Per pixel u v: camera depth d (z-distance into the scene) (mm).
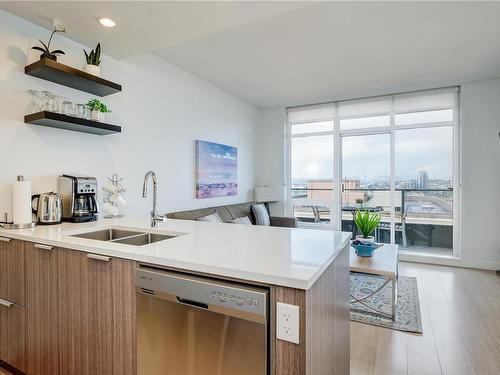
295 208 5469
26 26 2082
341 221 5133
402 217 4750
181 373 1126
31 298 1604
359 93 4605
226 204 4523
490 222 4043
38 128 2156
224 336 1022
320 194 5266
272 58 3312
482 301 2939
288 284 916
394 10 2375
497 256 4008
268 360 951
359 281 3568
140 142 2994
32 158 2119
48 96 2086
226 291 1001
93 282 1369
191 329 1098
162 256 1180
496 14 2430
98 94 2541
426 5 2305
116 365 1306
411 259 4480
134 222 2152
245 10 1970
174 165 3457
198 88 3885
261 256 1180
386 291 3229
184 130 3627
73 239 1515
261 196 5180
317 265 1050
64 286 1470
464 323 2477
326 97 4801
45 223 1986
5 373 1736
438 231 4578
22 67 2062
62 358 1486
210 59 3324
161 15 2021
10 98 2002
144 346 1221
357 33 2748
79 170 2424
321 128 5234
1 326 1761
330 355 1232
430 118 4480
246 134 5105
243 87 4309
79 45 2426
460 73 3768
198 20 2088
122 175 2793
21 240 1649
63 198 2201
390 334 2312
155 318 1187
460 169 4223
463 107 4137
